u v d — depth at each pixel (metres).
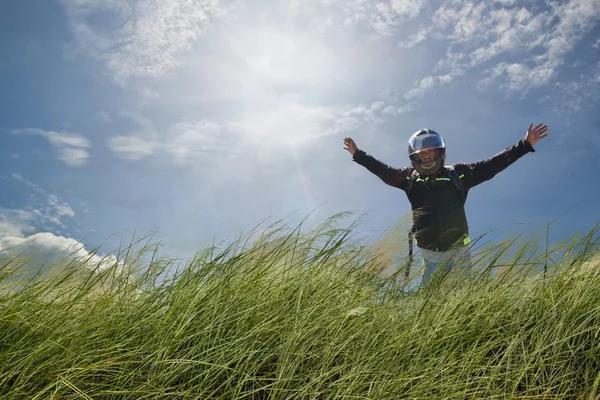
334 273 2.22
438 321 1.95
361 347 1.81
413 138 3.29
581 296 2.08
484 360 1.87
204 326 1.77
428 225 3.25
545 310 2.06
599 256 2.33
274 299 1.95
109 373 1.63
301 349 1.72
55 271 1.96
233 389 1.58
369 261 2.38
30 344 1.64
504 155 3.27
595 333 1.89
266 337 1.82
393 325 1.96
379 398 1.60
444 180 3.27
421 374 1.73
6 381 1.52
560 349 1.87
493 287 2.24
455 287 2.32
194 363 1.64
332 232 2.26
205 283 1.95
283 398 1.62
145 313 1.85
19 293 1.79
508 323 2.05
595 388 1.69
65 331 1.69
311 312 1.85
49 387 1.43
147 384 1.56
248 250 2.17
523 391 1.76
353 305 2.03
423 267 2.56
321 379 1.66
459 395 1.65
